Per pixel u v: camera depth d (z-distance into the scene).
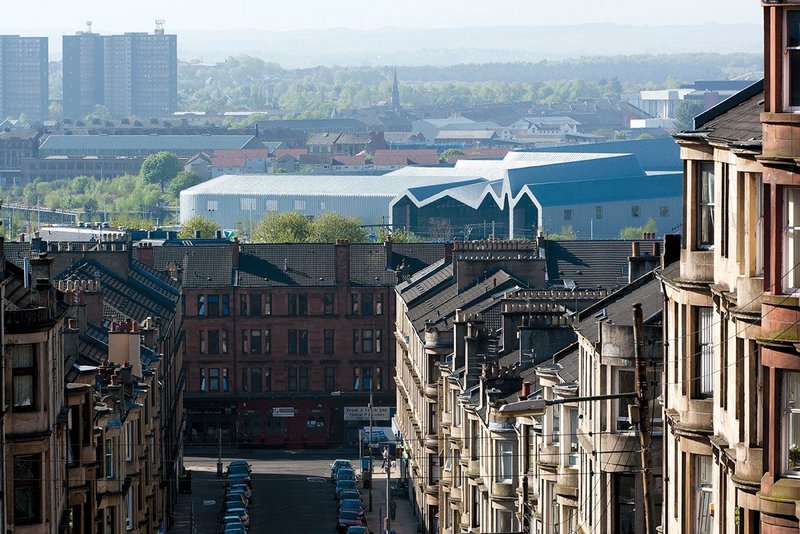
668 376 94.25
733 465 79.00
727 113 90.56
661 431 114.31
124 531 166.00
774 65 72.25
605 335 116.69
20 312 113.25
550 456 138.50
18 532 113.50
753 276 77.19
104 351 191.62
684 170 90.44
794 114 71.69
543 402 96.94
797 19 71.94
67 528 125.44
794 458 72.06
